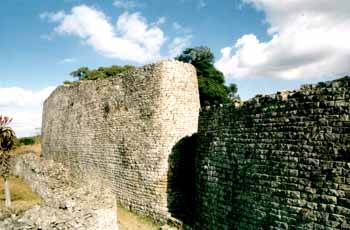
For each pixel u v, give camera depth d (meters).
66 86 33.09
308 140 9.50
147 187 18.88
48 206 10.20
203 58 41.56
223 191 13.12
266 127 11.02
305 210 9.42
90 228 10.95
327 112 9.07
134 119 20.61
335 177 8.73
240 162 12.18
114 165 22.47
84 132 27.69
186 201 18.31
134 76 21.00
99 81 25.62
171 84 18.97
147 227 16.94
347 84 8.69
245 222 11.66
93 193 12.79
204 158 14.77
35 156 30.69
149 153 19.00
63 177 21.27
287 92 10.42
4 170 21.30
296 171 9.79
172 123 18.67
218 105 13.94
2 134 20.52
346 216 8.41
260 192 11.04
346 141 8.57
